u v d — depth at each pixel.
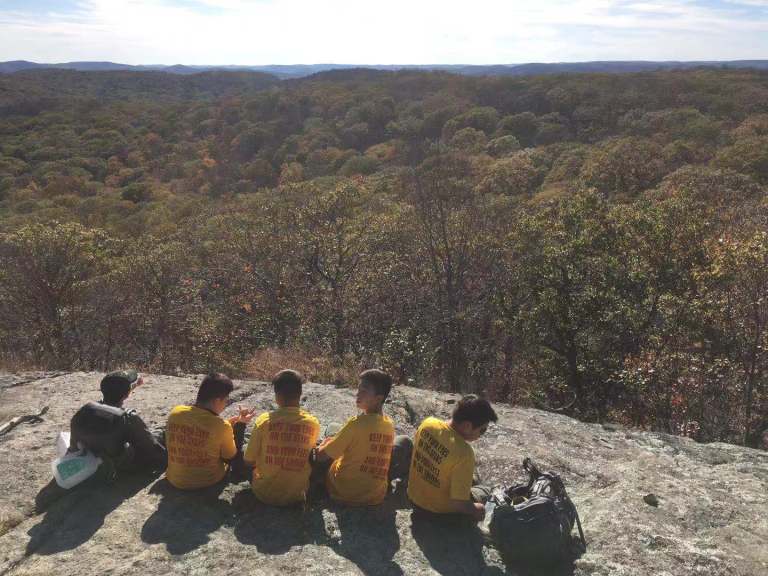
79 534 3.17
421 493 3.34
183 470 3.59
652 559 3.11
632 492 3.85
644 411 12.17
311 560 2.99
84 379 6.11
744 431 9.80
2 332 17.64
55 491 3.67
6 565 2.91
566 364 15.11
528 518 3.02
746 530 3.42
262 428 3.43
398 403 5.79
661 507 3.65
